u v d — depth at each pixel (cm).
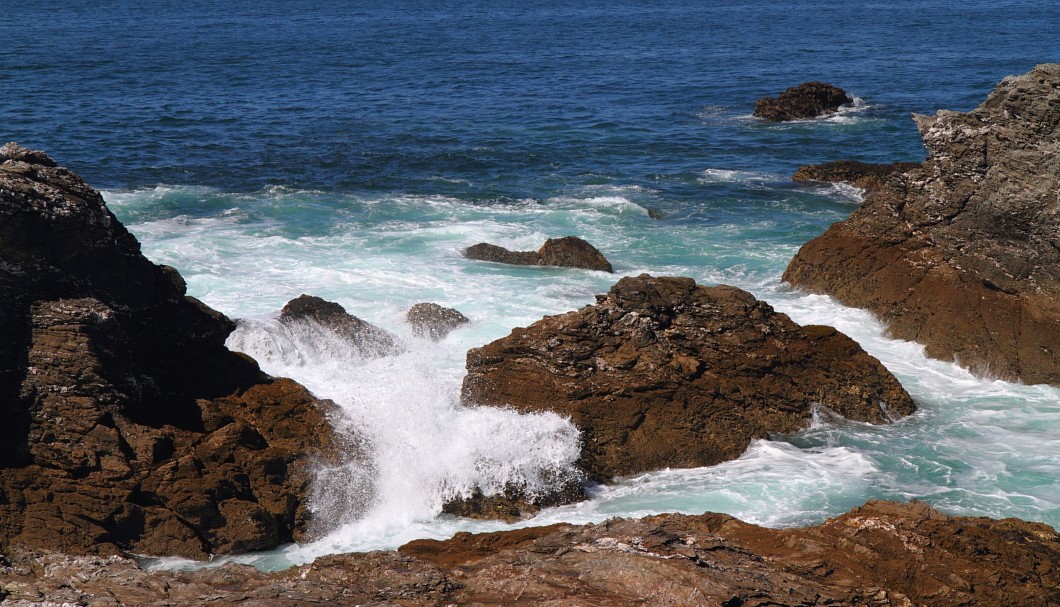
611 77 8931
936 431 2342
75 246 1994
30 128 5825
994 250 2798
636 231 3875
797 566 1523
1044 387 2616
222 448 1981
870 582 1516
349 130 6078
